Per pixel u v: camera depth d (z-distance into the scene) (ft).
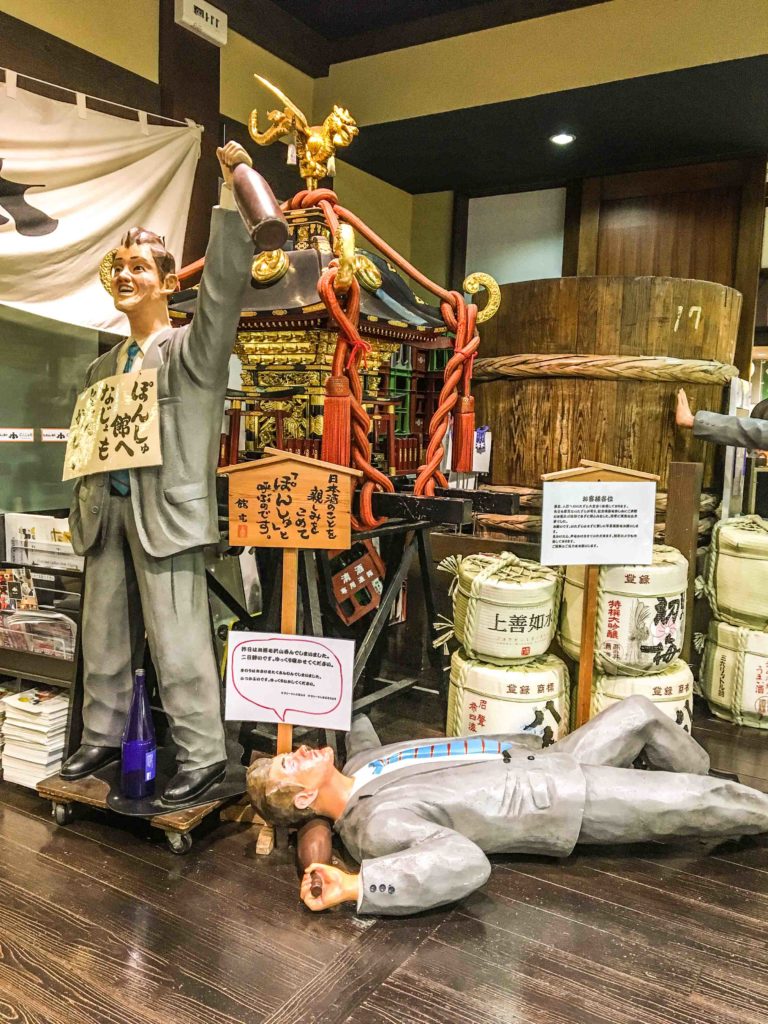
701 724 10.75
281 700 6.98
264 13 12.85
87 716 7.84
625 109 12.69
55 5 10.18
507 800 6.65
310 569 7.76
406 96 13.51
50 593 9.40
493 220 17.11
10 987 5.34
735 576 10.73
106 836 7.38
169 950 5.74
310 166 8.35
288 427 8.43
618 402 11.65
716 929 6.12
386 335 8.59
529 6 12.24
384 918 6.18
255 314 7.80
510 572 9.04
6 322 10.81
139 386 7.09
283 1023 5.06
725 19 10.91
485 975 5.53
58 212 10.00
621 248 15.85
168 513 7.02
